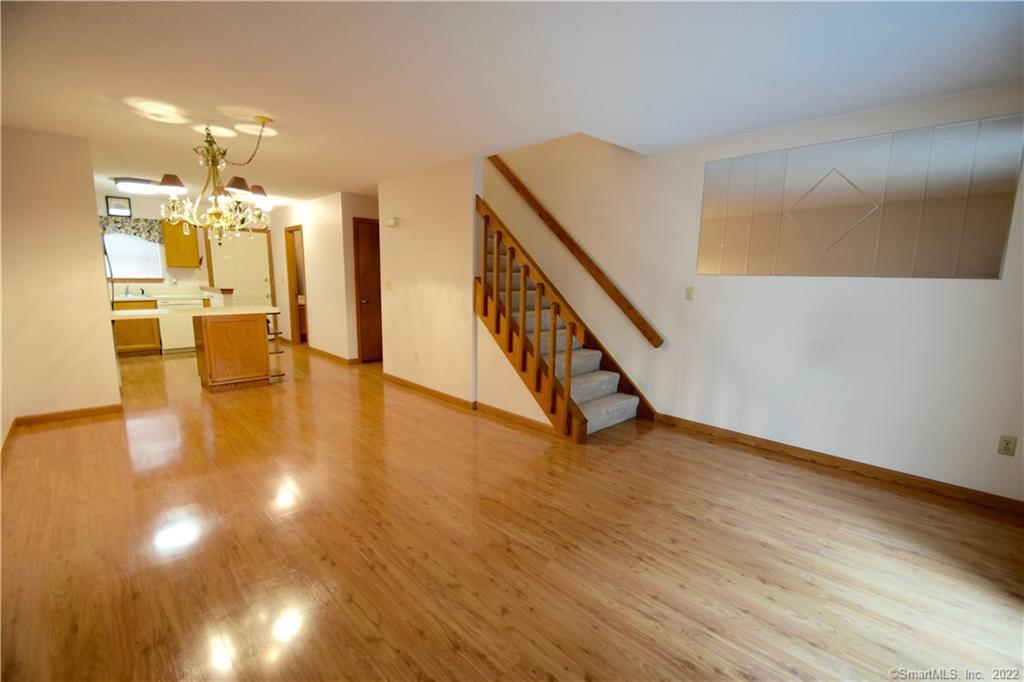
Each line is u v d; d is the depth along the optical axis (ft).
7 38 6.40
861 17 5.65
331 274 20.83
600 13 5.65
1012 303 8.00
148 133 11.07
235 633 5.39
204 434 11.75
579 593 6.18
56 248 11.94
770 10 5.51
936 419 8.89
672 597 6.13
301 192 19.43
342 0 5.43
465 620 5.67
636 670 5.01
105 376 13.05
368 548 7.07
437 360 15.24
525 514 8.14
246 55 6.91
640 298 13.05
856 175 9.27
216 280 24.99
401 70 7.39
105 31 6.24
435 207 14.58
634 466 10.19
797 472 9.94
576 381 12.78
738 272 11.10
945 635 5.55
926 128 8.47
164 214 13.56
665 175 12.17
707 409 12.07
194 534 7.34
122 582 6.20
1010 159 7.80
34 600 5.82
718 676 4.95
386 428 12.42
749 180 10.69
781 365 10.68
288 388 16.48
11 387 11.63
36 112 9.69
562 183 14.78
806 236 10.02
